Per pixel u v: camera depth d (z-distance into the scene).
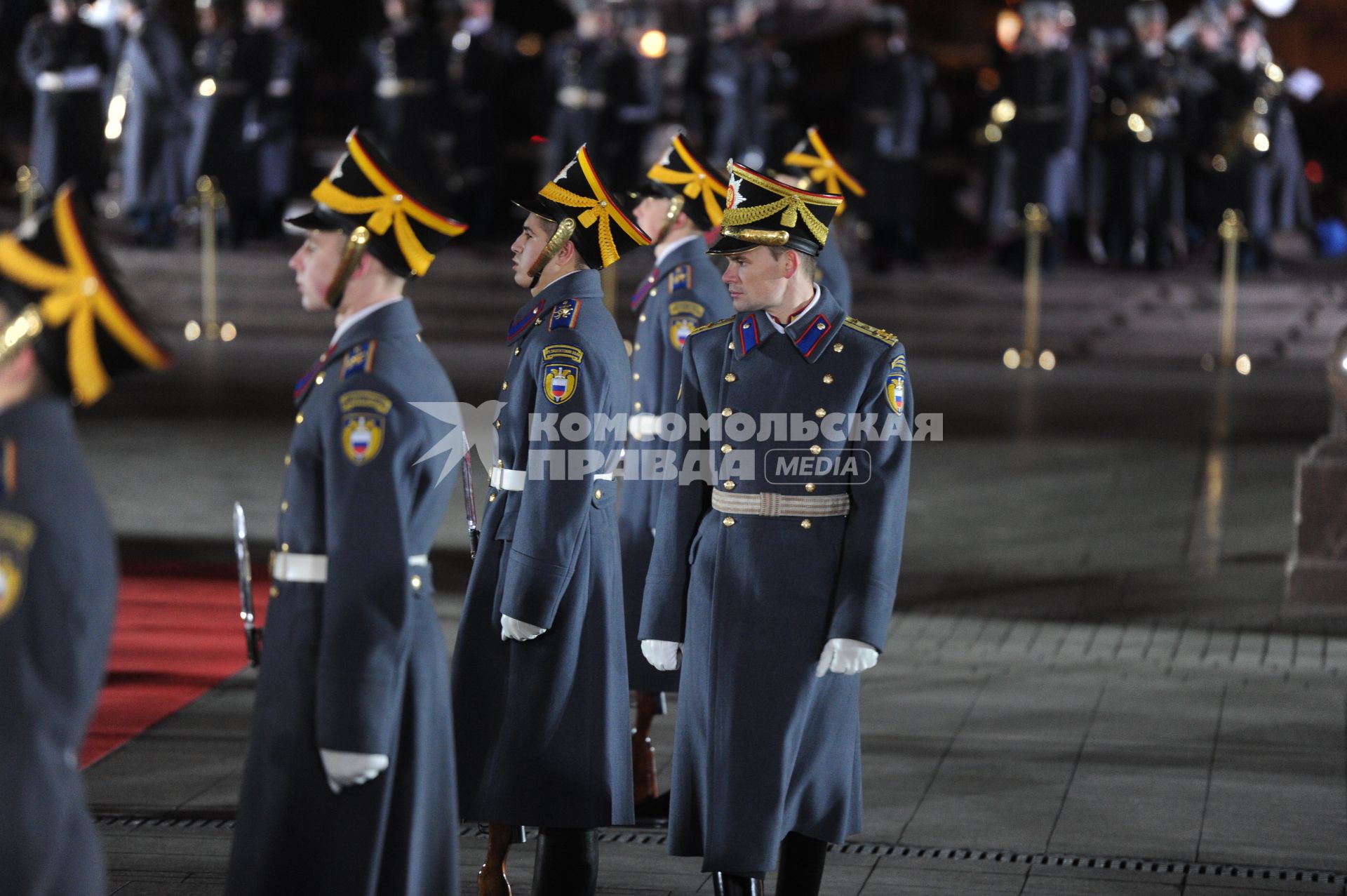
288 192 76.56
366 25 103.19
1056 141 72.12
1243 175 73.69
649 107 77.31
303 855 15.34
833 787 18.58
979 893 20.23
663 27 83.94
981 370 67.12
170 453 48.25
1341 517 34.44
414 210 15.57
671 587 18.80
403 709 15.48
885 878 20.72
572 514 19.02
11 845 11.91
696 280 24.50
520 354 19.81
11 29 87.50
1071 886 20.45
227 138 74.94
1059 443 51.75
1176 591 35.41
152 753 24.94
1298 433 53.81
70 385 12.79
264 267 74.44
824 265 28.84
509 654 19.67
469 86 77.31
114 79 76.06
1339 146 88.69
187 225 79.12
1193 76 74.94
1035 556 38.41
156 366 13.00
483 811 19.50
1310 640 31.91
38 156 75.56
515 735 19.50
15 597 12.02
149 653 30.06
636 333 25.11
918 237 81.56
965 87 93.12
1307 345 69.75
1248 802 23.39
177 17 92.50
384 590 14.94
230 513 41.31
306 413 15.49
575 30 89.06
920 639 31.91
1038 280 73.62
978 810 23.09
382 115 76.44
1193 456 49.94
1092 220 77.12
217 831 21.92
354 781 15.01
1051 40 73.00
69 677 12.17
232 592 34.53
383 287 15.84
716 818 18.06
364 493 15.02
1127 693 28.56
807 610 18.05
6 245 12.77
